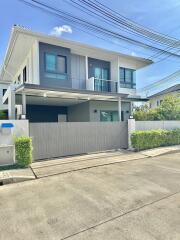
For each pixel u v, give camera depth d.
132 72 17.08
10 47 12.81
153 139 11.95
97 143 10.79
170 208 4.11
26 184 5.99
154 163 8.38
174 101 15.23
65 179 6.34
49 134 9.23
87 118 15.02
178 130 13.55
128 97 14.57
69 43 13.02
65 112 17.62
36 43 12.21
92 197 4.81
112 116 16.06
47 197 4.90
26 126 8.36
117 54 15.10
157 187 5.39
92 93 11.77
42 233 3.36
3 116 13.34
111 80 15.66
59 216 3.92
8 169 7.42
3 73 18.19
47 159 9.09
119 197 4.77
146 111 16.36
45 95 11.09
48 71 12.91
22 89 9.92
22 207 4.38
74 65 15.02
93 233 3.29
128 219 3.71
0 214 4.09
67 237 3.21
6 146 7.80
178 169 7.31
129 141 11.62
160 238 3.09
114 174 6.78
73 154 9.94
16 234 3.35
